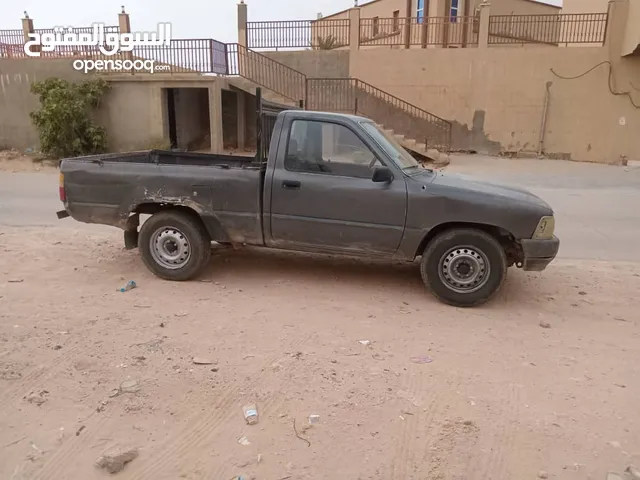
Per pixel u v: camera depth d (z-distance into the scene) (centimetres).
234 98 2294
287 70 2166
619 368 397
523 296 559
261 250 709
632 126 1964
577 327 478
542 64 2003
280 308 501
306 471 275
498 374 382
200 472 274
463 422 319
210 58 1847
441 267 517
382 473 275
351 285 577
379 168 507
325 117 533
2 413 319
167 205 584
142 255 579
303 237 547
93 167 577
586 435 311
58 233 795
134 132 1900
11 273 589
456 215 504
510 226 497
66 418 315
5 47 2028
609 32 1925
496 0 2666
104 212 581
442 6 2377
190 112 2250
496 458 289
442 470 278
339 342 427
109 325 448
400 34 2383
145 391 344
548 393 357
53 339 418
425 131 2144
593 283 606
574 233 880
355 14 2119
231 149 2212
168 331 439
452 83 2095
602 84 1967
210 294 536
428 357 405
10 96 1980
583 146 2030
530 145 2077
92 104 1869
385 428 312
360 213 525
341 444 297
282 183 536
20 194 1201
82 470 274
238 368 378
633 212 1067
